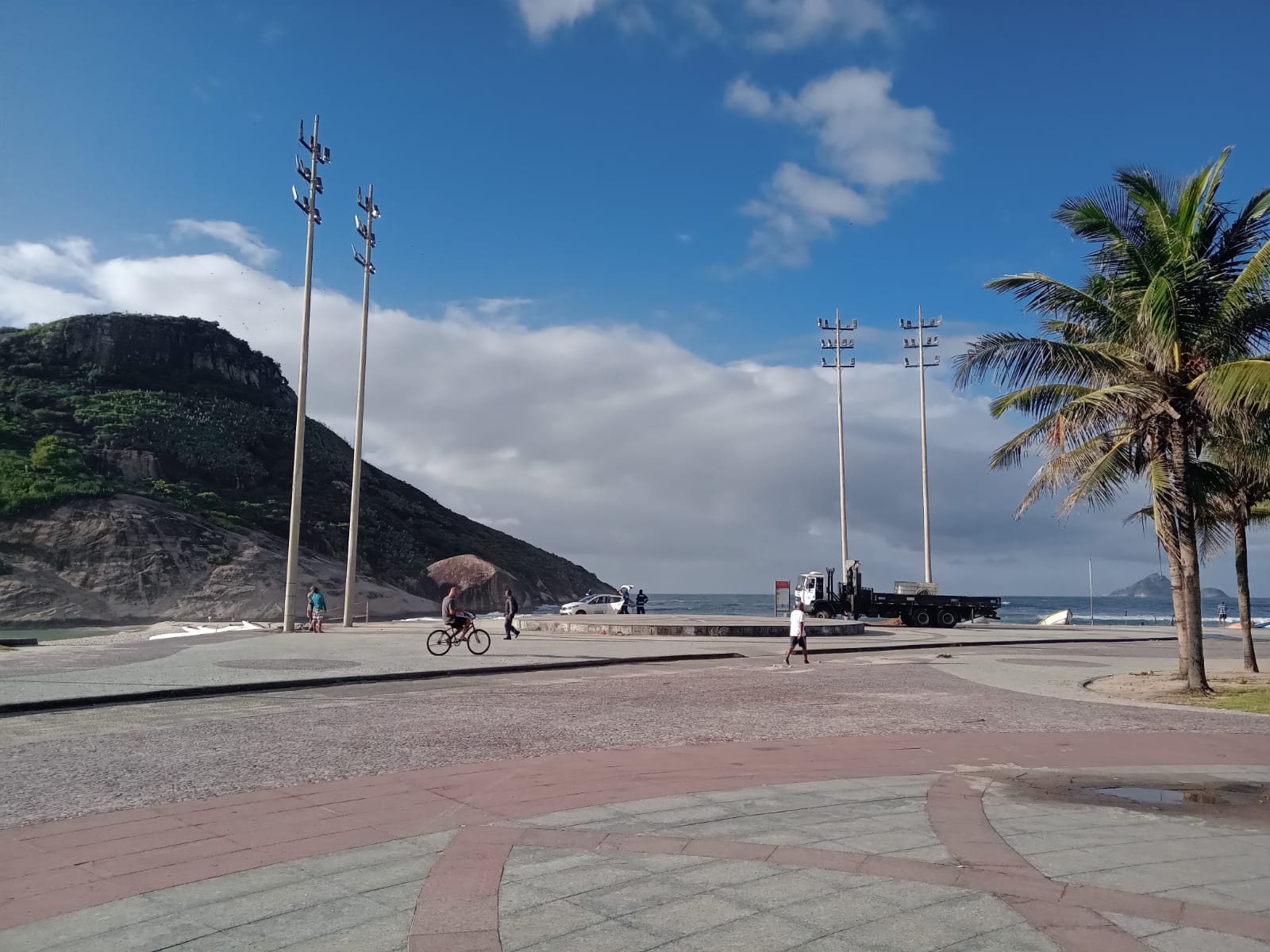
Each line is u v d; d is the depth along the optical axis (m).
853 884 5.20
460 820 6.74
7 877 5.38
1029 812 7.08
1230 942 4.32
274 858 5.76
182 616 64.31
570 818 6.80
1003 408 17.47
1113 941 4.33
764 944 4.29
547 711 13.45
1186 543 16.47
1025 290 17.20
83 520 69.19
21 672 17.84
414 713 13.06
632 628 36.19
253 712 13.05
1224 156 15.85
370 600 75.56
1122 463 17.11
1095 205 16.27
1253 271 14.38
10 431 81.75
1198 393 14.78
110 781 8.17
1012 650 30.58
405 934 4.45
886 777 8.43
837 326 54.12
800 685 17.80
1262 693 16.11
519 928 4.50
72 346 104.00
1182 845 6.11
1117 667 22.36
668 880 5.27
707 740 10.77
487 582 97.00
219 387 112.75
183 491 84.12
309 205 37.78
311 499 99.88
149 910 4.81
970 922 4.59
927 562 51.50
